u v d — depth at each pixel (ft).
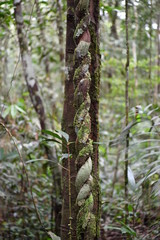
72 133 4.66
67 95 4.77
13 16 8.53
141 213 7.33
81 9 4.21
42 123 8.31
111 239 7.79
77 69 4.21
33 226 8.20
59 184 8.07
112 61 12.91
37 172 10.37
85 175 3.93
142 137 11.39
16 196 8.58
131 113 6.52
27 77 8.34
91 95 4.57
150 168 5.69
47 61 13.67
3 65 11.46
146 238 6.18
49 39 12.37
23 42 8.25
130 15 9.70
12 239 7.84
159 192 4.75
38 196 9.32
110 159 13.65
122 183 11.56
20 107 8.61
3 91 11.15
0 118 8.88
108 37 12.41
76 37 4.25
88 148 4.04
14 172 8.85
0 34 10.49
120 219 8.17
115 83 13.84
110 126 14.48
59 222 7.79
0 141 8.30
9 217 8.63
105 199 9.59
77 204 4.07
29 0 9.54
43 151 9.39
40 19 9.74
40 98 8.39
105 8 8.21
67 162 4.73
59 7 9.46
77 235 4.14
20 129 8.66
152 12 8.77
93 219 4.12
